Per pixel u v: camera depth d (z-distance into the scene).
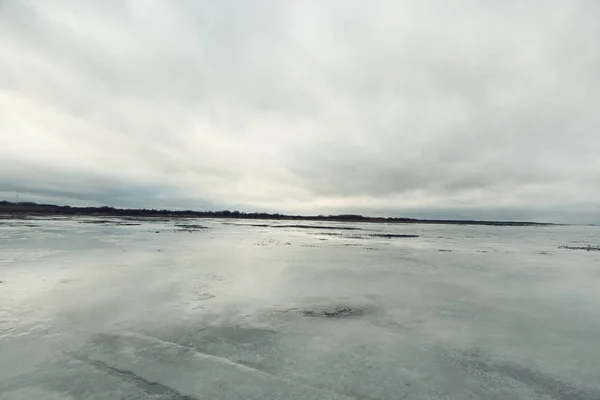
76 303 9.23
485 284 12.92
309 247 25.61
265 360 6.17
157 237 30.81
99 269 14.06
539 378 5.67
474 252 24.53
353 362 6.16
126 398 4.81
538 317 8.94
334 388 5.23
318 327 7.97
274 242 29.61
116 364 5.85
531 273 15.61
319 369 5.87
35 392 4.92
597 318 8.88
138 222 63.03
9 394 4.85
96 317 8.20
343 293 11.12
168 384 5.23
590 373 5.86
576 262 19.92
